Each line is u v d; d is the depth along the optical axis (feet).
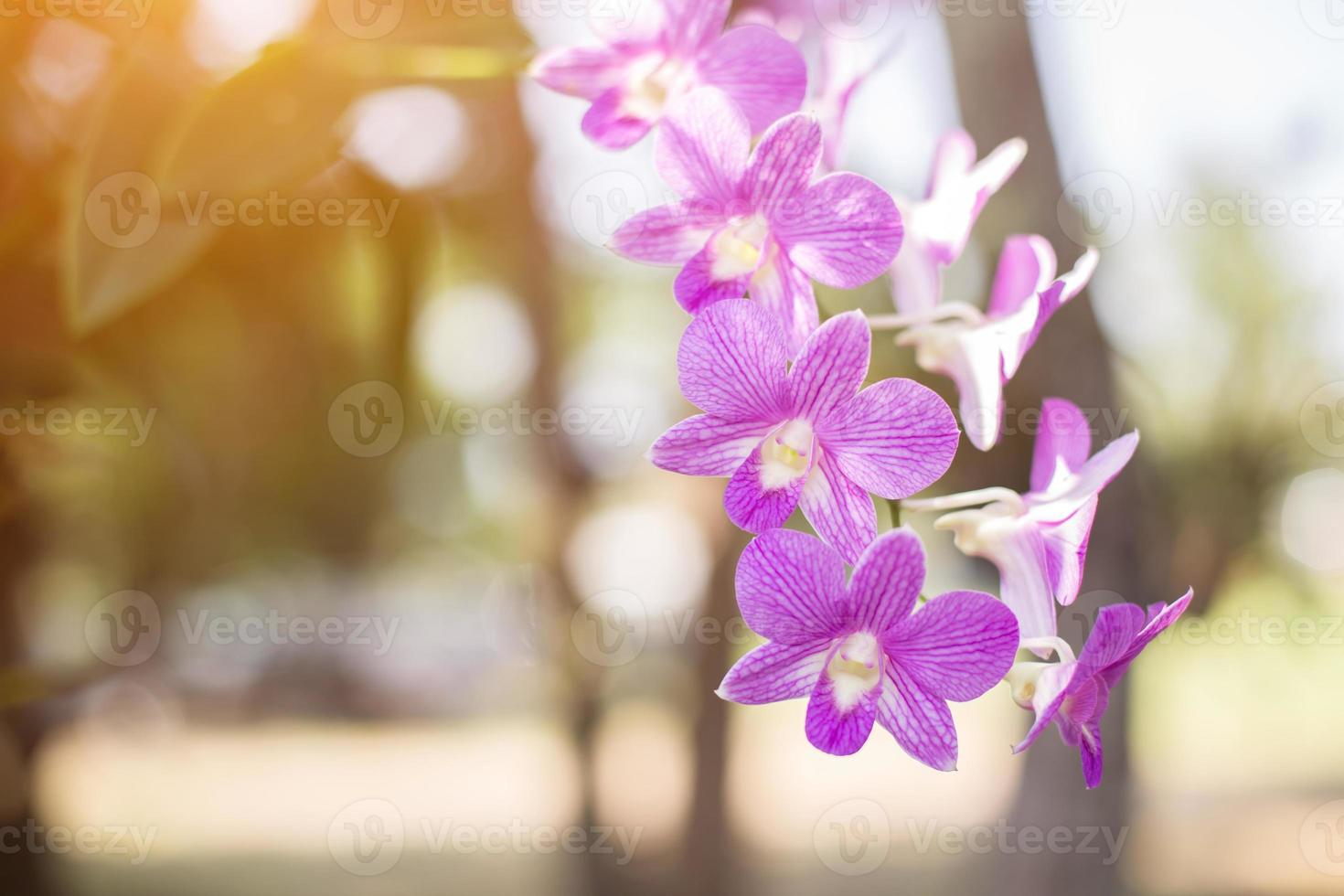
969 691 1.54
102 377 2.14
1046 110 3.90
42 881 3.60
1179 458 6.14
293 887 9.23
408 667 22.50
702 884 6.23
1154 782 10.72
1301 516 6.23
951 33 3.98
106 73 1.94
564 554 6.13
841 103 1.74
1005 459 4.61
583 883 6.53
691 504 5.75
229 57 1.89
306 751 17.98
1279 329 6.73
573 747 6.50
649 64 1.75
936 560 5.00
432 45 1.81
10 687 1.89
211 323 2.22
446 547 22.08
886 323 1.68
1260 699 10.95
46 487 2.53
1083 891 4.37
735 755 6.27
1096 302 4.12
